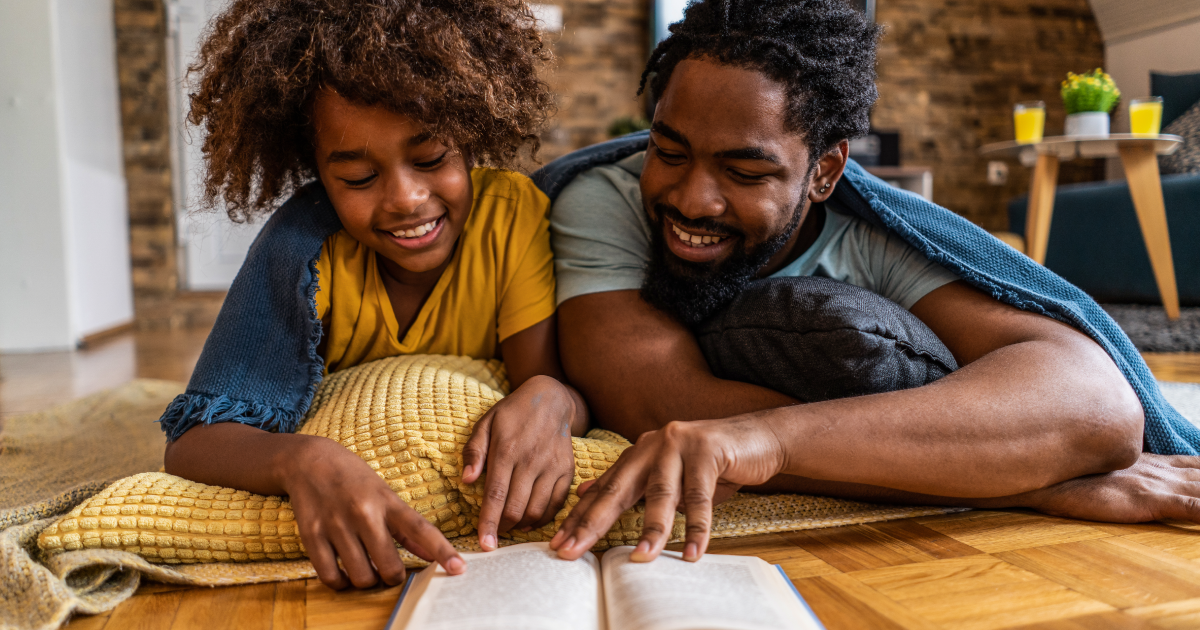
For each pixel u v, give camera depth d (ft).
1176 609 1.80
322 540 1.95
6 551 1.98
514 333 3.00
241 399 2.53
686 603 1.59
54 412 4.95
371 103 2.45
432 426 2.36
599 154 3.44
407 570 2.13
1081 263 9.50
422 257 2.76
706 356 2.78
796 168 2.54
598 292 2.87
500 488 2.09
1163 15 12.91
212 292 13.25
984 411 2.18
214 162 2.88
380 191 2.57
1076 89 8.22
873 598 1.87
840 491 2.52
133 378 7.35
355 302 2.97
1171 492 2.42
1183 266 8.50
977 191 15.70
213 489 2.27
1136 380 2.78
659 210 2.69
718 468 1.92
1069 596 1.87
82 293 10.61
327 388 2.90
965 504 2.56
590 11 14.76
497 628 1.51
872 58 2.77
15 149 9.84
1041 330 2.58
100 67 11.84
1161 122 10.58
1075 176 15.48
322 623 1.82
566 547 1.86
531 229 3.09
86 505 2.18
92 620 1.88
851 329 2.41
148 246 13.05
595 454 2.41
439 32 2.60
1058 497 2.47
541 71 3.26
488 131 2.91
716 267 2.68
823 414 2.10
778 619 1.58
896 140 13.65
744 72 2.39
